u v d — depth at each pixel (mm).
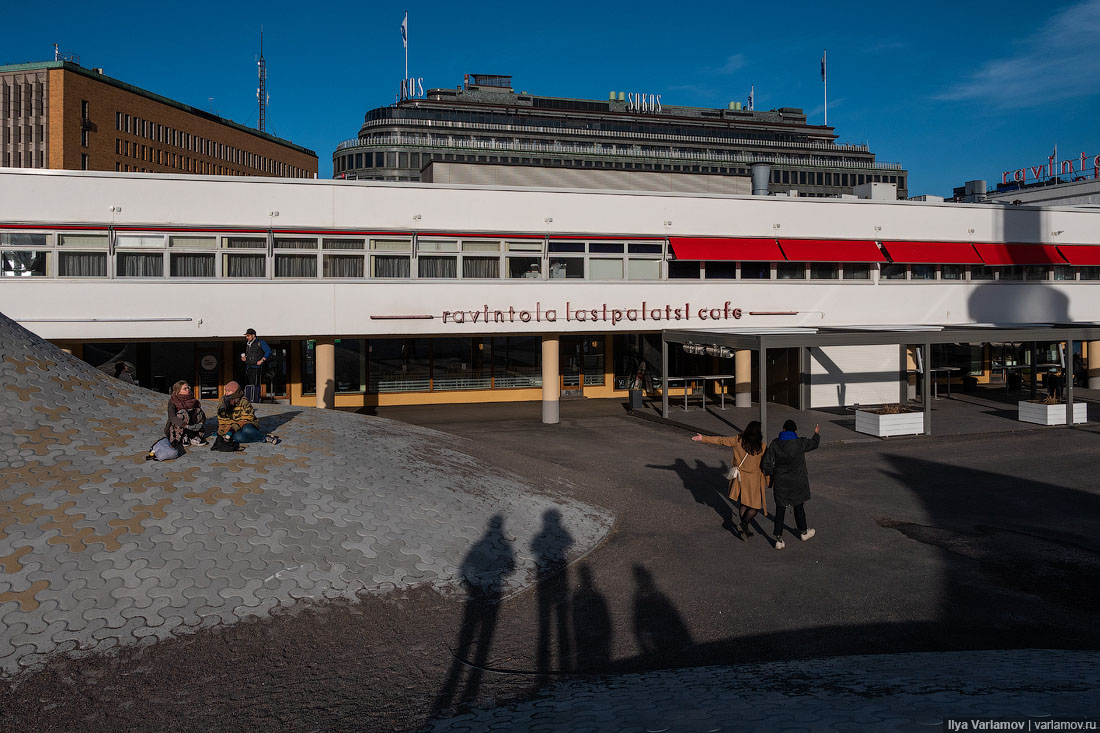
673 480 14695
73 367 12508
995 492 13523
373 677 6465
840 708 4797
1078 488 13742
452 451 13852
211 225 19453
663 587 8805
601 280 22203
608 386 28938
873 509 12398
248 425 11242
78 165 77812
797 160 109000
